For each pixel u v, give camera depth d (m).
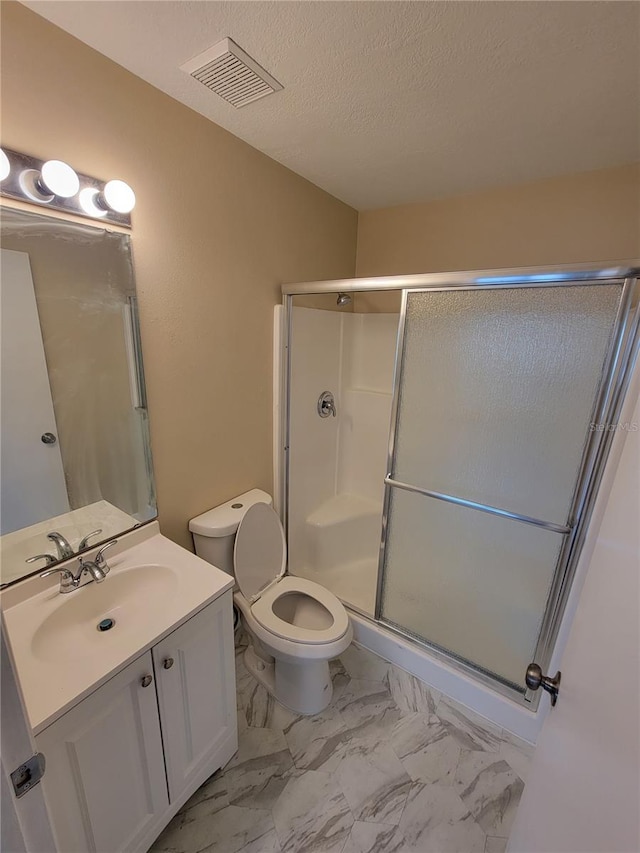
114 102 1.13
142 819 1.08
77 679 0.88
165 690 1.08
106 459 1.30
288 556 2.32
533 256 1.94
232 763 1.41
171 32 0.99
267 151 1.65
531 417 1.44
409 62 1.09
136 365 1.34
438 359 1.59
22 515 1.11
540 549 1.51
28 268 1.04
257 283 1.78
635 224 1.70
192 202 1.42
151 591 1.28
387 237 2.35
